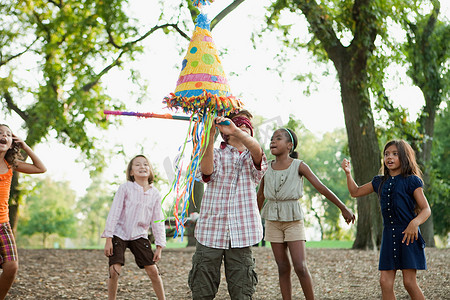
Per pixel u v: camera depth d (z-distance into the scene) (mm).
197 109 3303
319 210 47344
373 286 6207
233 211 3580
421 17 13742
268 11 12797
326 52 12445
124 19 14195
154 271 4828
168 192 3312
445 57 14188
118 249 4691
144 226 4848
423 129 14758
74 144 15266
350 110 11766
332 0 12211
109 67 15258
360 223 11766
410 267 3920
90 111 14461
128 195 4801
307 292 4355
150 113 3365
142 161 4887
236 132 3354
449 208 24094
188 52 3406
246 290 3537
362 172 11727
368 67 11578
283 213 4461
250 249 3619
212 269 3562
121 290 6141
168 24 13930
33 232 58219
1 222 4270
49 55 15023
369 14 11273
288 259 4539
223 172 3631
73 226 62000
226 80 3365
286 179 4500
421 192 4000
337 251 10695
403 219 4008
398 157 4098
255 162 3533
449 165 23750
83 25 14055
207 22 3508
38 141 14195
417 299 3924
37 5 15914
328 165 46750
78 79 14078
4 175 4289
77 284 6555
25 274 7324
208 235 3568
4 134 4270
